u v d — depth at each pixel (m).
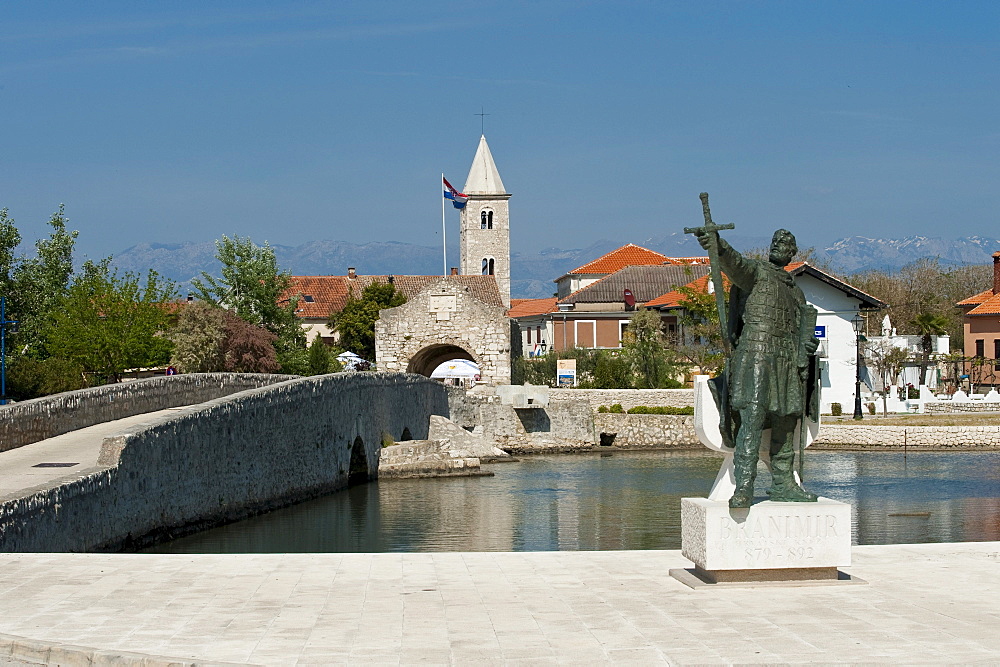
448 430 68.06
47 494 22.50
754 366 15.02
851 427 70.88
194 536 33.12
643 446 79.50
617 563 17.61
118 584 15.74
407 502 46.09
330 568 17.17
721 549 14.93
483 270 172.00
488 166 173.50
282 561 17.81
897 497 46.19
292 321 93.31
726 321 15.09
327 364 85.81
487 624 13.17
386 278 130.25
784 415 15.16
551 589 15.34
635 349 88.56
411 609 14.06
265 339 82.81
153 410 43.50
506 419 77.44
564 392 81.25
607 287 113.62
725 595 14.70
